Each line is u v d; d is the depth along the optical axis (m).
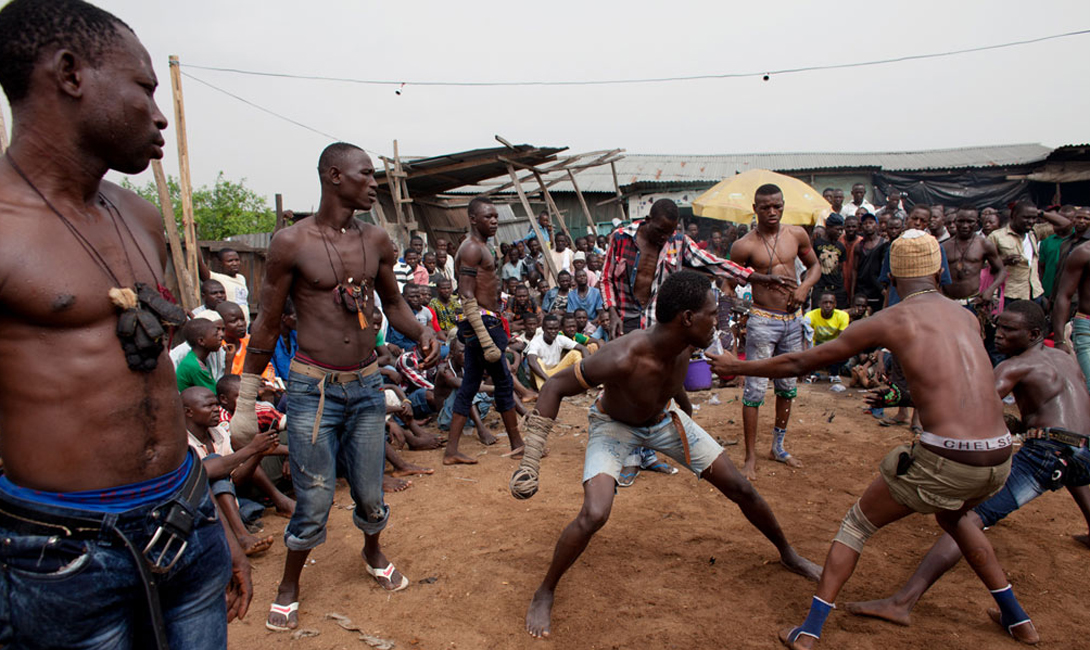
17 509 1.62
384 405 3.56
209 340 5.00
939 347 2.92
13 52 1.57
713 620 3.30
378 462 3.54
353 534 4.46
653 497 4.94
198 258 8.83
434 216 17.48
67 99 1.61
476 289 5.61
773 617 3.32
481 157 13.56
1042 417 3.59
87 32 1.61
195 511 1.86
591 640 3.19
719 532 4.31
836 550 3.03
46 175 1.63
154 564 1.75
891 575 3.72
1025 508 4.65
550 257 13.23
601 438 3.46
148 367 1.73
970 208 6.49
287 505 4.84
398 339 8.29
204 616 1.95
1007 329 3.65
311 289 3.26
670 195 21.19
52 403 1.61
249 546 4.08
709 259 5.39
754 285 5.41
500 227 18.78
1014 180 17.30
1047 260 7.85
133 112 1.69
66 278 1.60
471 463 5.82
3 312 1.56
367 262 3.40
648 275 5.54
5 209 1.56
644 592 3.59
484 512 4.77
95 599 1.68
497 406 5.94
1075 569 3.75
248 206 27.17
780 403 5.59
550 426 3.31
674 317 3.06
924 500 2.90
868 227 8.87
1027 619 3.04
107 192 1.88
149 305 1.75
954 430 2.83
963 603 3.42
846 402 7.81
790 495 4.96
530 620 3.29
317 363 3.29
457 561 4.02
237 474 4.51
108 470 1.68
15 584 1.63
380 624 3.39
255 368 3.34
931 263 3.13
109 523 1.67
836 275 9.55
